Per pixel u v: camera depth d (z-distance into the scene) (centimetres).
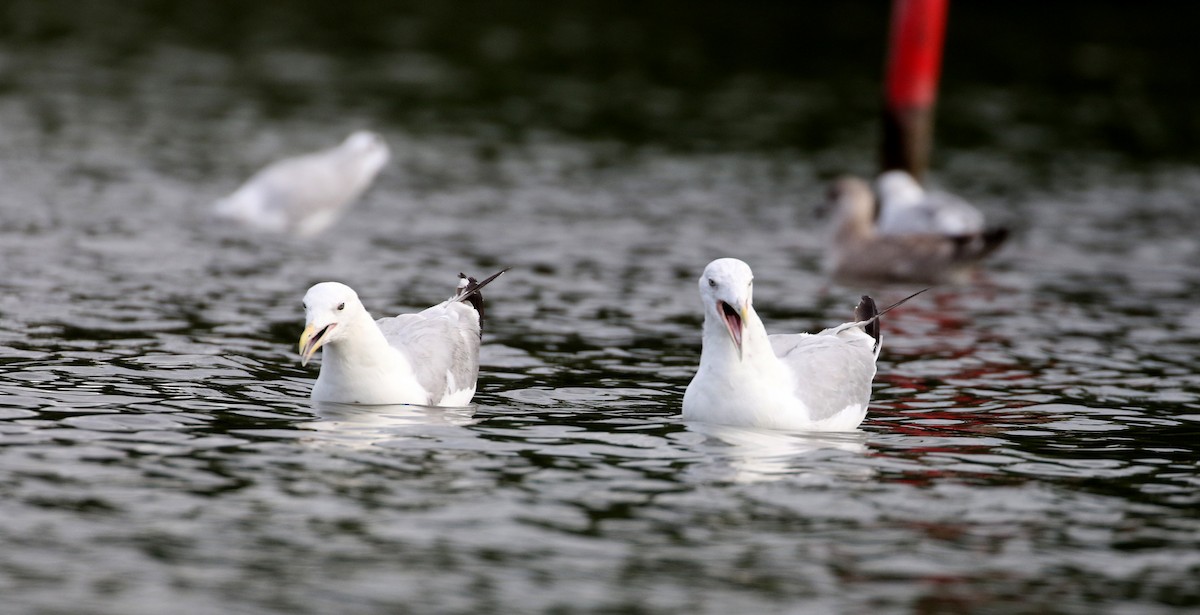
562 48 4206
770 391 1236
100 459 1092
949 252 2020
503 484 1066
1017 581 913
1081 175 2877
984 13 4866
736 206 2522
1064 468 1138
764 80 3834
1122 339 1656
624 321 1683
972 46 4316
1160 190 2753
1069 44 4412
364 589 880
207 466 1084
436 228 2262
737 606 870
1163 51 4350
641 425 1234
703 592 888
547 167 2805
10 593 862
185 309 1648
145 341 1486
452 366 1306
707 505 1033
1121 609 877
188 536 953
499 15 4794
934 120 3378
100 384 1305
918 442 1207
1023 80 3884
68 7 4541
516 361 1478
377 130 3075
